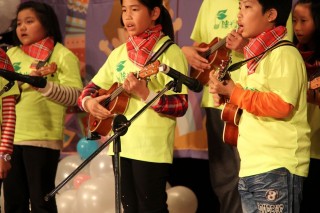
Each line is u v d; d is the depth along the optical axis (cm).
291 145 526
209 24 729
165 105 607
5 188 741
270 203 522
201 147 846
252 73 548
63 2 993
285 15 561
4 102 646
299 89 528
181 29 870
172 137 633
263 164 527
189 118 855
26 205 749
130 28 639
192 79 545
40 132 745
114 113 630
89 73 975
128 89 601
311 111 654
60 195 833
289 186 521
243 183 546
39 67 760
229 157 719
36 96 748
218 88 541
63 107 770
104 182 762
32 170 738
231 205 721
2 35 868
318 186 664
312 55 653
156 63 586
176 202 778
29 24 778
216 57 691
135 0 634
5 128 642
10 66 659
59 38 804
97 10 966
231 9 714
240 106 533
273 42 543
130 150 621
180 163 931
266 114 522
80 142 857
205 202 916
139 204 621
